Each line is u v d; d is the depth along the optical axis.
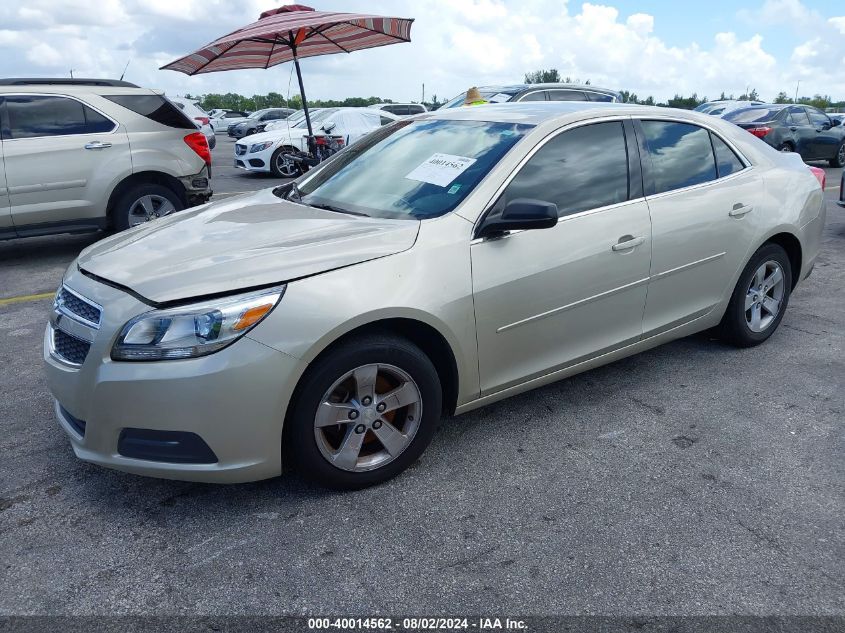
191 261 2.79
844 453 3.29
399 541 2.65
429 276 2.91
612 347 3.68
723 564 2.51
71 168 7.09
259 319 2.58
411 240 2.96
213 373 2.52
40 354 4.62
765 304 4.54
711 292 4.11
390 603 2.33
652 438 3.43
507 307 3.16
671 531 2.70
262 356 2.57
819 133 16.48
